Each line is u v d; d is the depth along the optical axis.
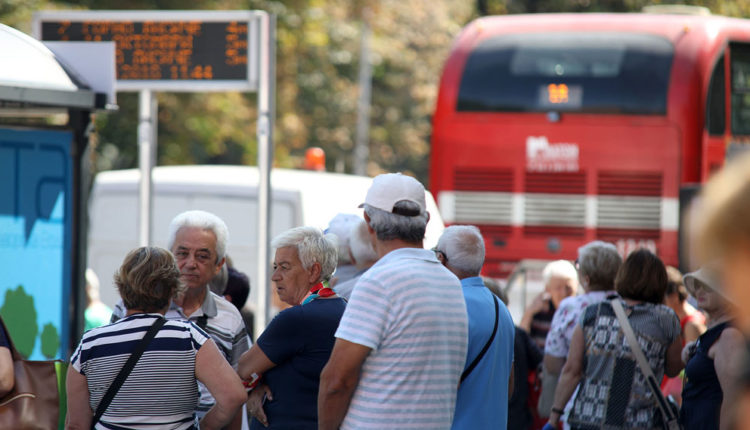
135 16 30.56
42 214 21.92
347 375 12.94
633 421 18.19
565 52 43.22
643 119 41.91
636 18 44.12
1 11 63.31
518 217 42.88
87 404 13.54
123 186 46.41
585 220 42.22
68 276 22.27
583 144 42.34
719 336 16.33
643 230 41.72
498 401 14.98
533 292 40.44
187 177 44.22
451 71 44.16
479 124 43.41
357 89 126.19
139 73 30.53
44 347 21.94
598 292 21.09
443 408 13.22
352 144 128.38
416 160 155.12
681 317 23.08
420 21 138.12
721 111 42.91
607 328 18.64
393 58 141.50
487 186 43.25
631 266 18.81
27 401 14.76
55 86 20.98
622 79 42.28
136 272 13.62
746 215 5.37
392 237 13.67
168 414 13.50
